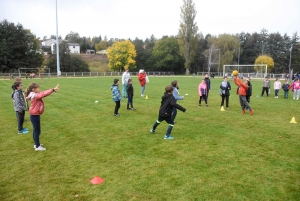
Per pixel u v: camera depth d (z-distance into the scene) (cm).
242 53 7750
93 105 1252
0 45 4900
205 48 7775
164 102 662
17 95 718
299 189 400
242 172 461
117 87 980
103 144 627
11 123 865
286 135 712
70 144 629
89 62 7356
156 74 6656
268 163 504
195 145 618
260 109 1171
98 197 376
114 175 448
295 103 1391
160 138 679
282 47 7369
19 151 577
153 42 8575
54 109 1137
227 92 1164
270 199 371
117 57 6203
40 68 5344
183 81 3397
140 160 518
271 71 6756
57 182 423
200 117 969
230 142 643
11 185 413
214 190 396
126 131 754
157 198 373
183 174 452
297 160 521
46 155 550
